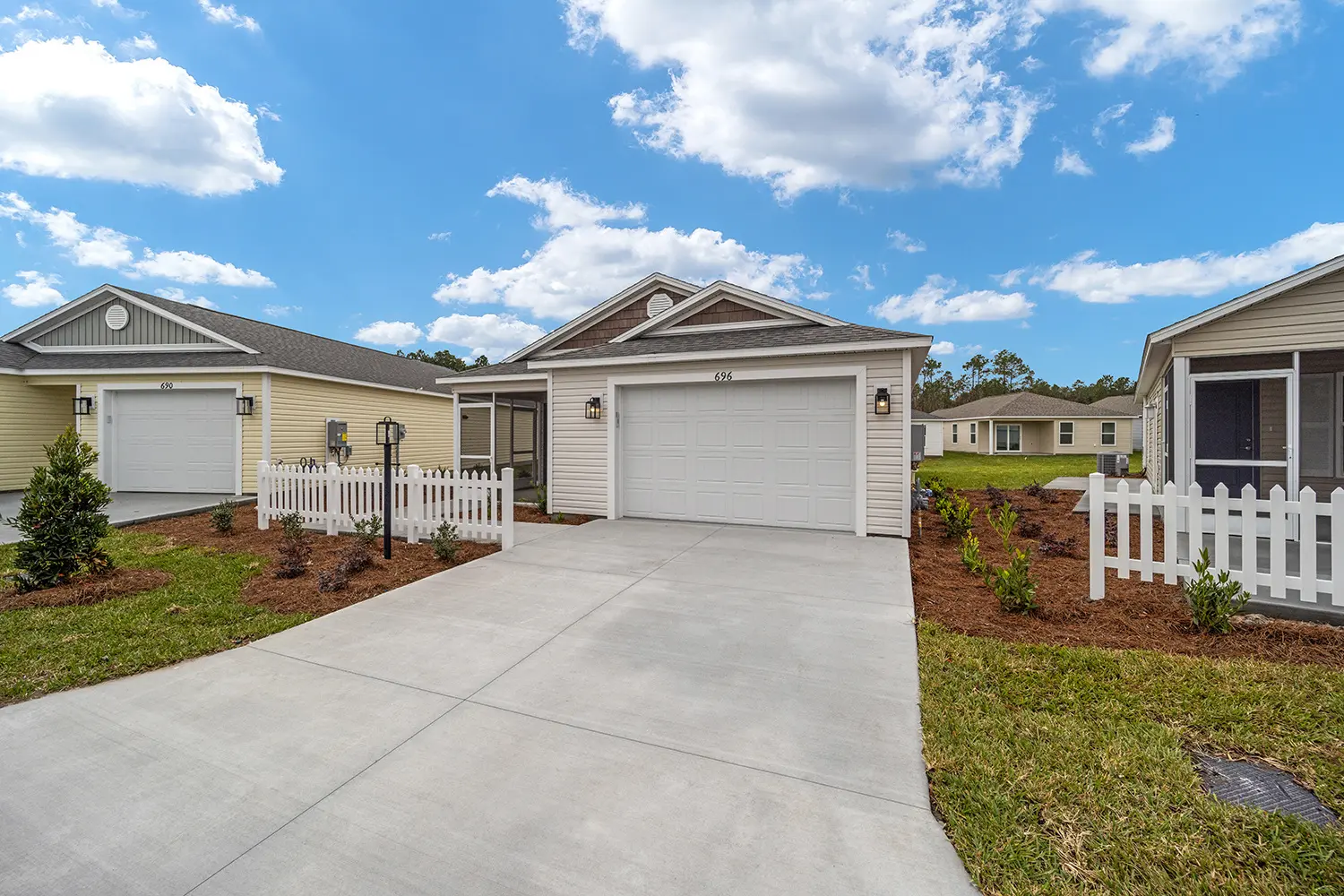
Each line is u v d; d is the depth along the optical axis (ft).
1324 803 7.54
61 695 10.93
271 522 27.86
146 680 11.60
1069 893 6.09
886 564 20.56
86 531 17.78
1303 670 11.27
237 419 39.63
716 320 34.14
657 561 21.11
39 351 44.32
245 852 6.86
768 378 27.55
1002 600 15.40
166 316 42.29
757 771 8.43
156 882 6.40
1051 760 8.45
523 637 13.87
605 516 30.81
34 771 8.50
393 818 7.46
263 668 12.16
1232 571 14.58
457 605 16.26
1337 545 13.39
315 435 44.60
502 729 9.69
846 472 26.66
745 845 6.91
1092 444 102.63
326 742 9.31
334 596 17.01
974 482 56.24
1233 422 27.48
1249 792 7.80
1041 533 26.68
